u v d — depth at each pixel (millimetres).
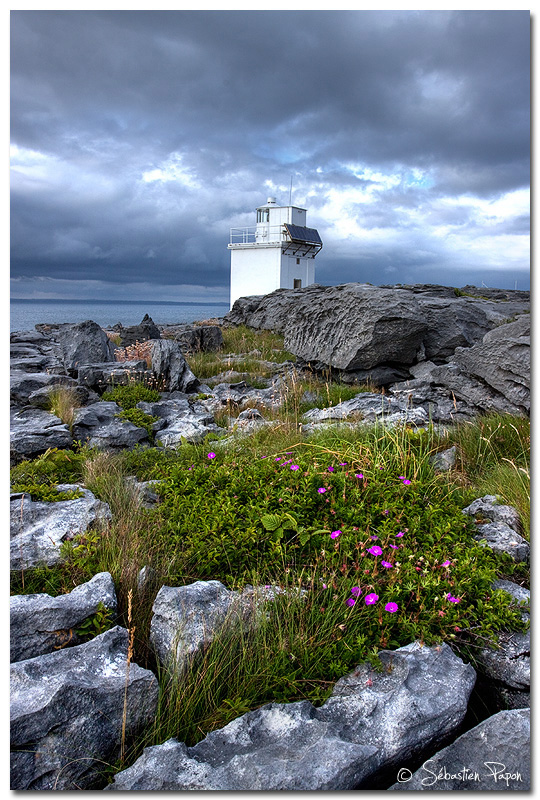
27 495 5207
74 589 3719
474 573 3939
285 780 2502
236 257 44906
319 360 13406
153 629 3500
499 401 8609
